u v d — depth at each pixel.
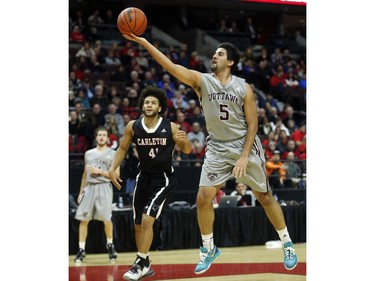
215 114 5.51
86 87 13.30
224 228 9.95
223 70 5.57
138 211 6.24
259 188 5.67
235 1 17.89
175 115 13.09
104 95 13.59
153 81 14.33
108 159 8.07
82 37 15.00
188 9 18.95
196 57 15.91
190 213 9.79
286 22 19.16
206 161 5.62
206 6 18.34
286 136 13.19
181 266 7.43
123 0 17.81
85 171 8.12
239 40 18.00
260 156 5.65
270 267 7.22
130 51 15.36
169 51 15.86
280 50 17.98
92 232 9.23
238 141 5.56
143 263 5.95
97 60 14.80
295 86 16.44
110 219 8.16
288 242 5.83
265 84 16.16
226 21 19.59
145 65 15.20
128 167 10.64
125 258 8.55
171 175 6.20
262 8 18.52
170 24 18.62
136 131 6.07
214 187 5.58
